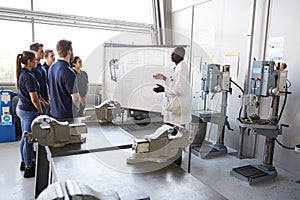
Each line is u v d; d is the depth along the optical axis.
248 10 3.18
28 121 2.39
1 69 3.67
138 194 0.77
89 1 4.02
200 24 3.96
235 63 3.42
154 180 0.96
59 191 0.65
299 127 2.74
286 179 2.65
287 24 2.79
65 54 2.11
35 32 3.76
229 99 3.55
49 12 3.79
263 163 2.78
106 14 4.16
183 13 4.29
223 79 2.98
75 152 1.20
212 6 3.71
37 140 1.25
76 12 3.98
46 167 1.94
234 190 2.37
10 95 3.50
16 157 3.04
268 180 2.60
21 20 3.63
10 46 3.65
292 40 2.75
